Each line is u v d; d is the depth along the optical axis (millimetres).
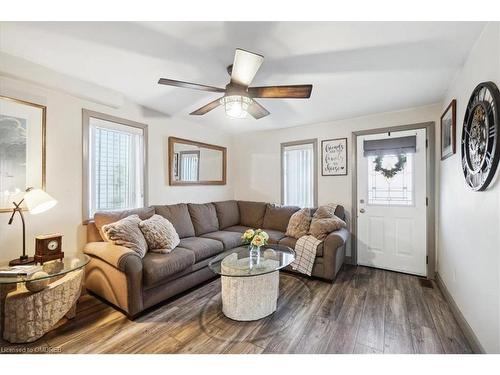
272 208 3982
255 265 2193
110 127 2836
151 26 1577
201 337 1836
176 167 3641
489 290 1515
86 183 2613
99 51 1887
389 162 3295
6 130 2068
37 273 1766
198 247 2758
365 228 3463
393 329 1936
